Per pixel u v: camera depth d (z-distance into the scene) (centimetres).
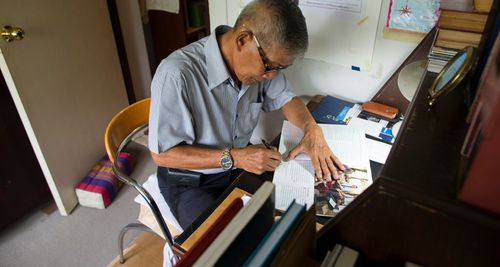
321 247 60
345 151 106
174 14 236
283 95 130
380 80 132
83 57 179
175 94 103
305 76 147
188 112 107
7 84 143
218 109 116
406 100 124
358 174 98
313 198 90
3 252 165
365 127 119
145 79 249
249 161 102
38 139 158
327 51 136
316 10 129
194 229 79
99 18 186
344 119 124
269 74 100
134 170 212
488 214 44
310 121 119
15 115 160
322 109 131
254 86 122
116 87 209
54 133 167
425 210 47
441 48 93
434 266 52
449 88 71
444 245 49
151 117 107
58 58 163
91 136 194
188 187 124
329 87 145
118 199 192
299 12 89
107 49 196
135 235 171
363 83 136
